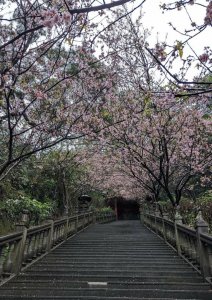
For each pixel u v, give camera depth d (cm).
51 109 686
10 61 509
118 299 472
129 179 1661
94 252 899
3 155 780
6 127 727
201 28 355
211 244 526
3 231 825
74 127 737
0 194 964
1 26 515
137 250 936
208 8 338
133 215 3859
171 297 502
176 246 884
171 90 491
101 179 1872
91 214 2044
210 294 503
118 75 908
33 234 722
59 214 1459
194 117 988
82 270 663
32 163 1118
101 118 867
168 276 619
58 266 705
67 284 562
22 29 520
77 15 450
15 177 1045
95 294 509
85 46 604
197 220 622
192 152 1041
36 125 623
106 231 1600
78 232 1454
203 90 424
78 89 751
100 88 773
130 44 909
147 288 548
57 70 648
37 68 634
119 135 1049
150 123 982
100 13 447
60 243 1032
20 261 623
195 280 591
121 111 971
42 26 326
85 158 1407
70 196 1675
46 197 1378
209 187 1409
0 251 535
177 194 1055
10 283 555
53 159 1238
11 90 521
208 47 425
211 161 1063
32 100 618
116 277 609
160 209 1314
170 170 1208
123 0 283
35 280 582
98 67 764
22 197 1012
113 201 3559
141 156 1096
